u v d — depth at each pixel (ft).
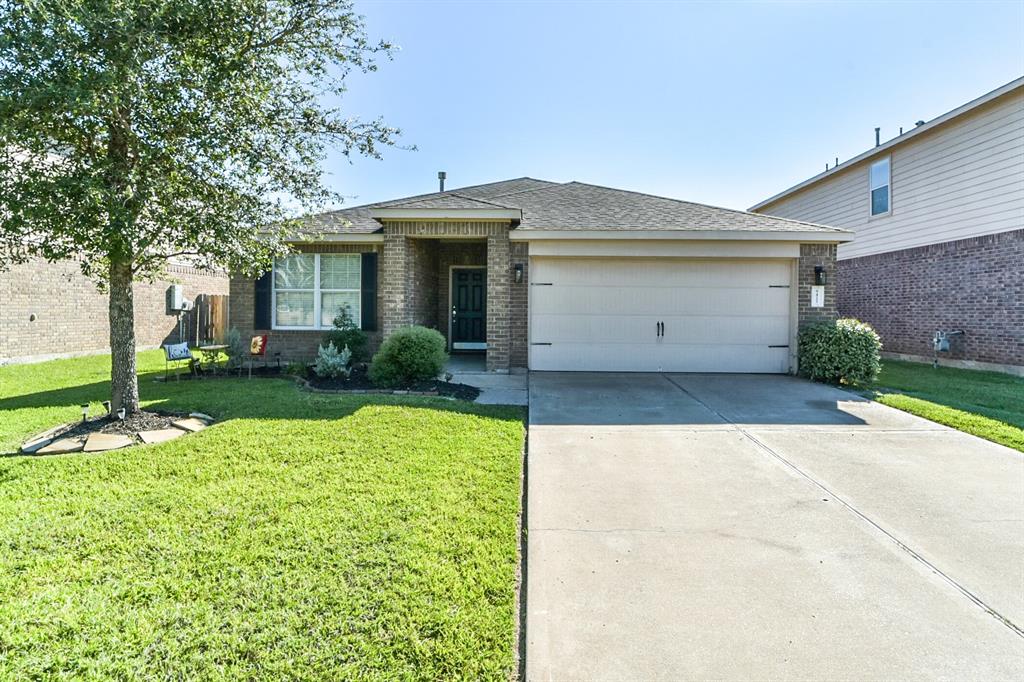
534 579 10.00
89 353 43.32
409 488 13.75
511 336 34.55
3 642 7.71
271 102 19.60
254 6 17.56
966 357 38.42
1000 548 11.24
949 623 8.73
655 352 34.58
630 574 10.21
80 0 13.93
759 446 18.53
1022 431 19.83
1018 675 7.51
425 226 33.27
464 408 22.86
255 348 31.99
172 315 52.44
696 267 34.37
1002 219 35.68
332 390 27.12
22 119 14.39
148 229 17.33
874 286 47.80
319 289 37.24
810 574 10.24
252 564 9.98
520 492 14.60
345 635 8.08
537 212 37.27
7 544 10.51
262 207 20.08
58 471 14.61
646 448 18.24
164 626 8.20
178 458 15.67
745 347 34.47
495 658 7.75
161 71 16.49
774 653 7.98
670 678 7.46
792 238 32.55
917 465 16.53
